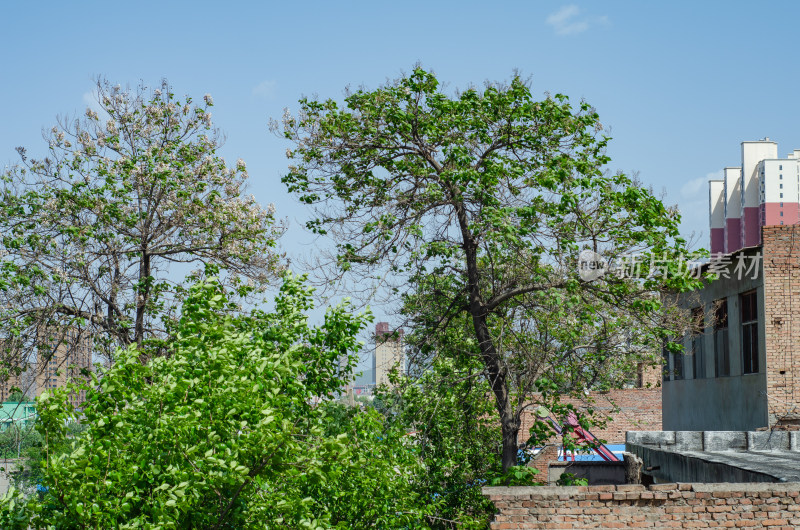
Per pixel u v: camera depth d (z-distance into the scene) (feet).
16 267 72.33
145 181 75.97
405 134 58.29
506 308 59.16
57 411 28.68
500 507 38.60
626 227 55.21
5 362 72.23
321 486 38.45
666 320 55.93
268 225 79.25
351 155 59.67
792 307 68.49
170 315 75.51
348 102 59.88
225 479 27.50
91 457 27.68
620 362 57.88
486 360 57.36
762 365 69.51
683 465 50.55
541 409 54.24
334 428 43.32
